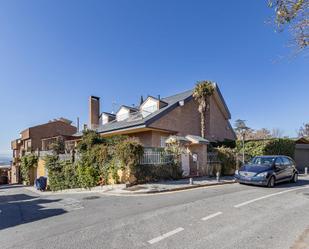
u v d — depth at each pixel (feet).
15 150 139.64
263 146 75.77
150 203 31.65
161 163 54.49
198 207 28.71
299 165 93.81
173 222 22.95
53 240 19.17
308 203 31.19
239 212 26.48
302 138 94.02
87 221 24.13
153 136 74.08
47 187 74.43
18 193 66.54
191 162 63.52
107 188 47.75
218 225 22.03
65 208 31.37
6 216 28.78
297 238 18.88
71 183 64.54
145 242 18.24
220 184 50.47
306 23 14.14
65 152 74.59
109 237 19.36
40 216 27.78
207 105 82.79
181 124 79.87
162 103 81.61
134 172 48.85
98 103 109.09
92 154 57.93
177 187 44.50
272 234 19.81
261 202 31.55
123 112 93.04
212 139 90.38
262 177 45.44
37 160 94.99
